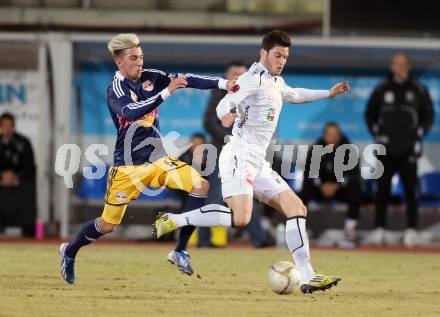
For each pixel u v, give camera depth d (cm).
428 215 4378
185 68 4344
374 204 4253
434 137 4369
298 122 4369
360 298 2233
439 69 4369
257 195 2253
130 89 2270
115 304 2031
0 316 1822
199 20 4628
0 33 4184
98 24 4641
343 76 4362
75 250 2347
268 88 2208
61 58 4200
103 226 2314
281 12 4628
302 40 4212
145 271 2812
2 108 4275
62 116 4194
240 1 4641
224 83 2245
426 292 2406
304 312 1952
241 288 2403
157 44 4256
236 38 4200
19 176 4244
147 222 4350
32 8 4656
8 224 4250
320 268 3083
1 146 4219
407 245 4138
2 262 3006
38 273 2677
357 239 4288
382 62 4344
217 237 3953
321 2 4616
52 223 4406
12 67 4262
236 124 2247
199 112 4350
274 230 4300
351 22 4606
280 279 2209
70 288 2320
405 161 4081
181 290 2328
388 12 4600
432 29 4591
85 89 4325
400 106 4088
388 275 2877
